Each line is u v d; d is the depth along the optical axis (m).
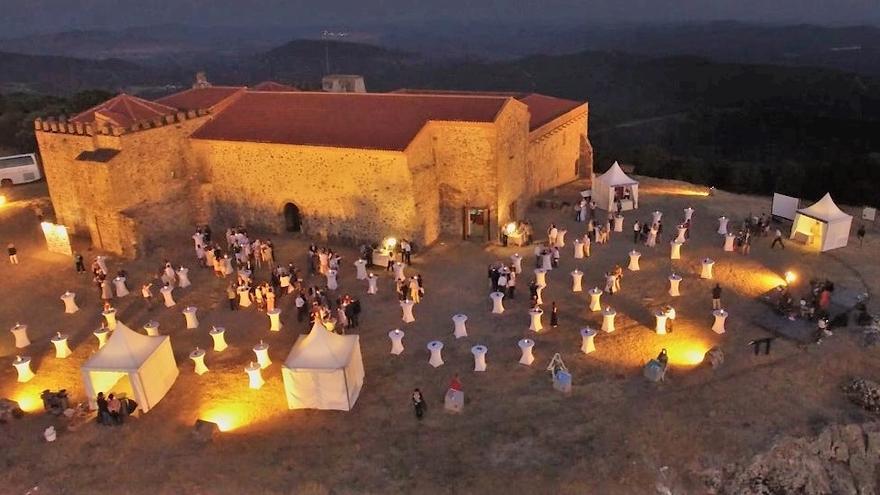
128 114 44.22
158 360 29.34
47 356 33.28
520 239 43.44
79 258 41.66
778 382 28.89
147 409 28.55
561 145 56.09
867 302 34.72
